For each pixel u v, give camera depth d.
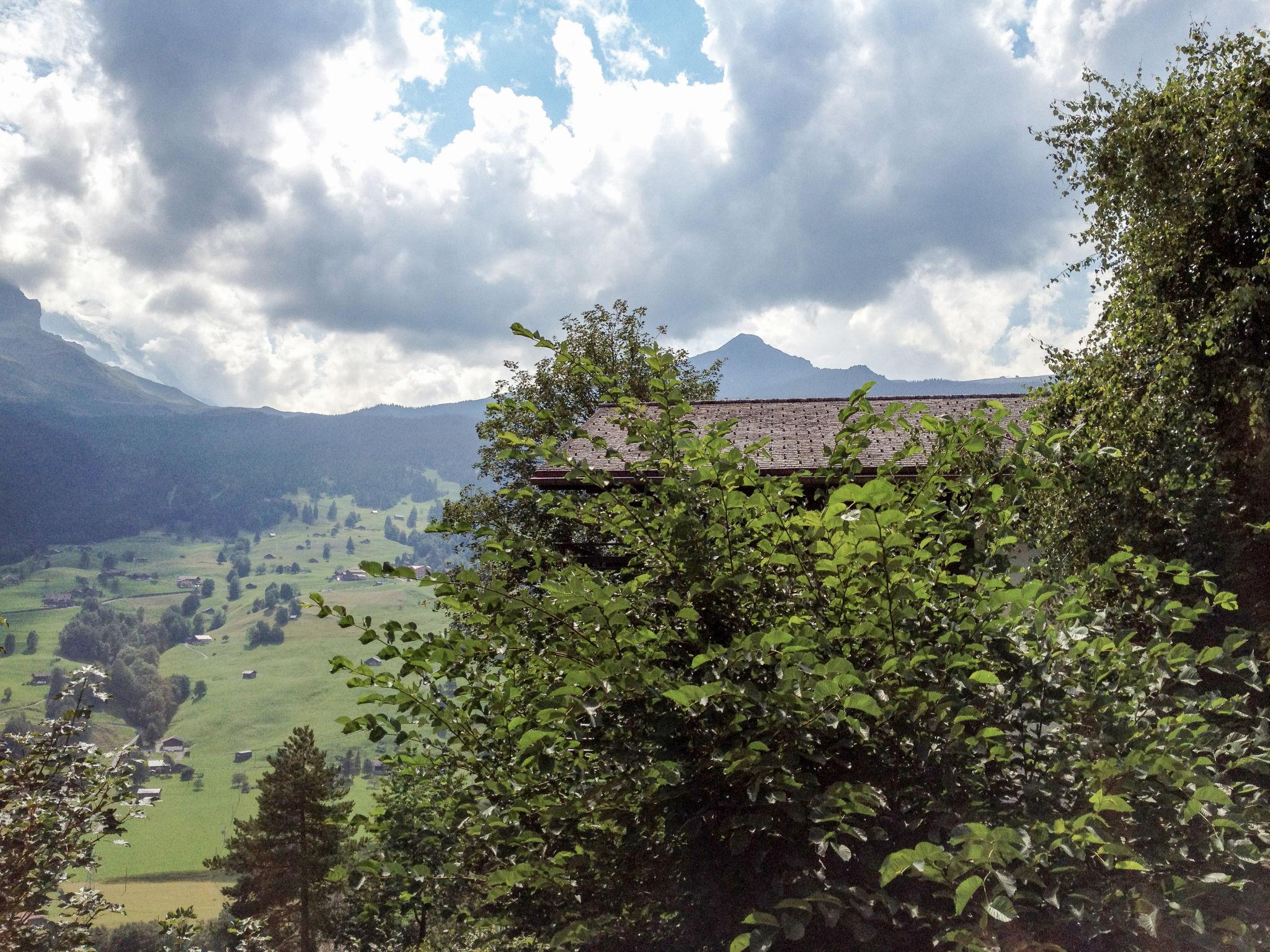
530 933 4.68
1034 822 3.61
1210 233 9.46
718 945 4.07
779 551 4.83
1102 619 4.69
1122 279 10.16
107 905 6.27
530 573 4.89
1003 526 4.91
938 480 5.00
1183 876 3.63
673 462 5.16
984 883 3.20
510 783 4.70
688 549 4.76
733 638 4.18
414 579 4.68
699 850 4.08
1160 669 4.48
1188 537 6.80
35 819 6.00
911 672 3.95
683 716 4.02
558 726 4.32
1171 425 7.57
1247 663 4.35
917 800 3.97
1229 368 7.92
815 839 3.38
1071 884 3.59
